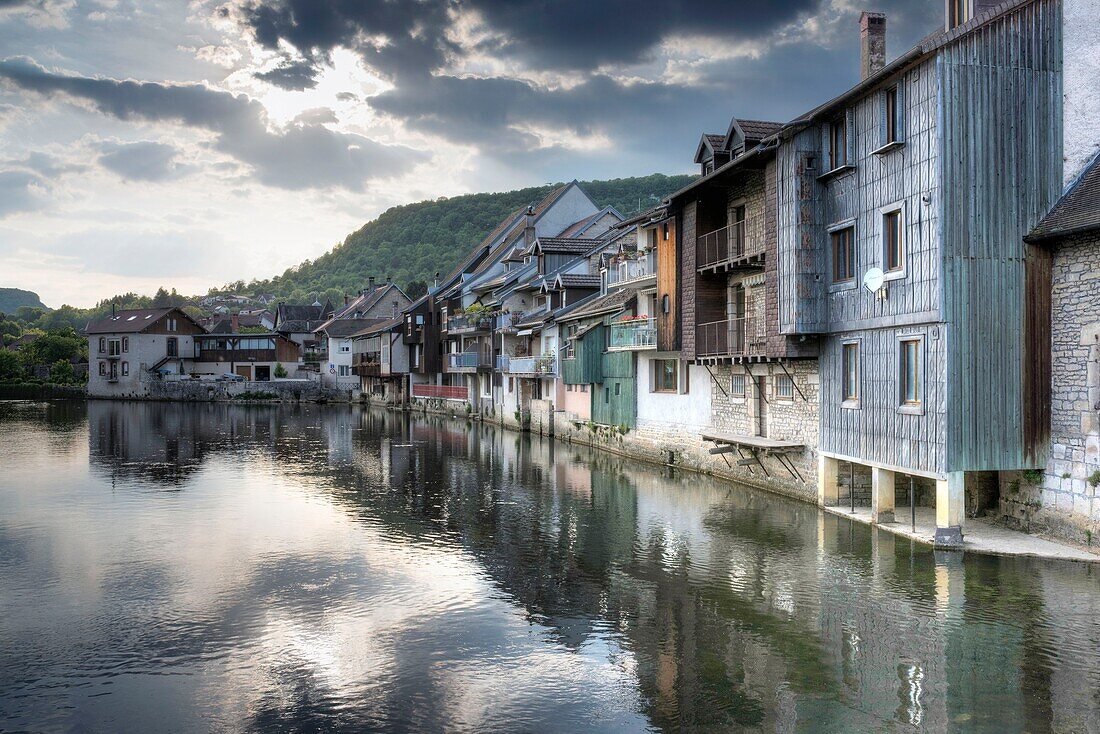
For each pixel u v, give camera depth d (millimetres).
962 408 16688
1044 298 17062
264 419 62250
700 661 11883
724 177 25828
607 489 27016
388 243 199875
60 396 96750
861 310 19500
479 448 40656
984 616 13156
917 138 17234
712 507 23109
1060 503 16797
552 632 13234
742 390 26766
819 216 21016
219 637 13242
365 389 87688
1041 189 17062
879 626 12938
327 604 14844
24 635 13367
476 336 60312
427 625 13688
